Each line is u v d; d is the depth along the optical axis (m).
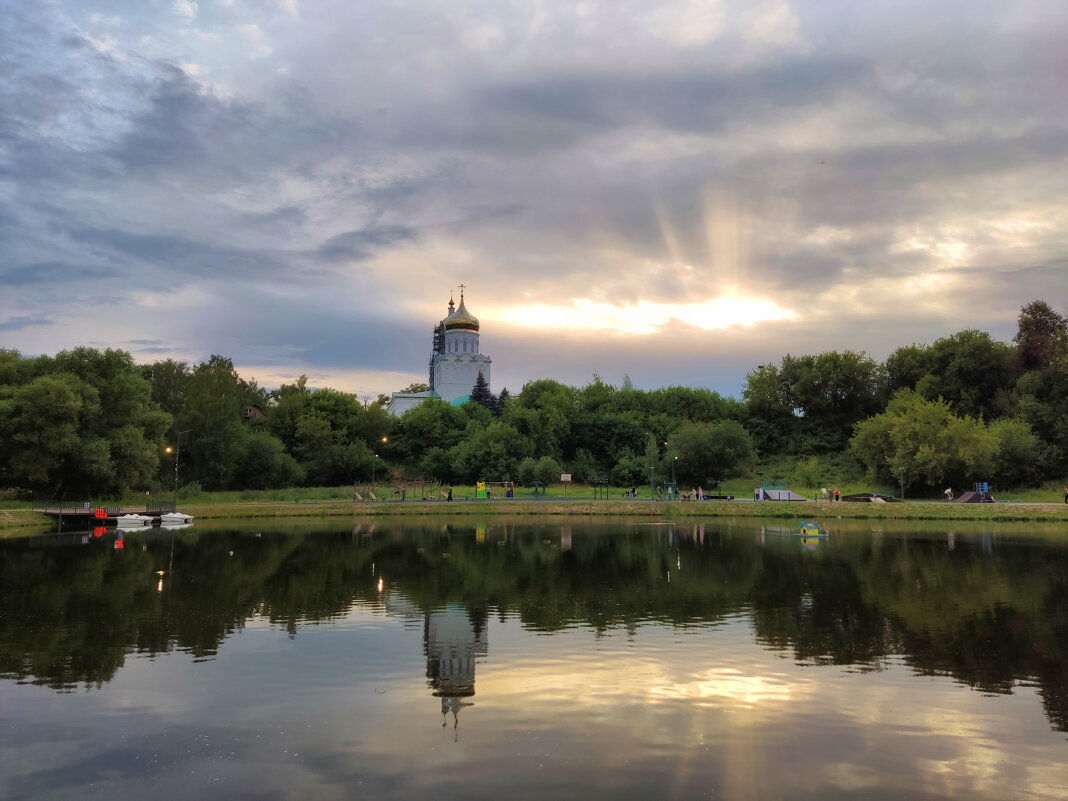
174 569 34.38
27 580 31.06
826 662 17.72
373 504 76.00
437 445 116.50
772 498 75.94
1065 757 12.21
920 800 10.75
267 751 12.49
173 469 90.06
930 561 35.72
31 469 62.75
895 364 116.81
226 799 10.80
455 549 42.38
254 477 96.25
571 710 14.38
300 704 14.78
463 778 11.41
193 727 13.59
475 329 149.50
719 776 11.48
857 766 11.85
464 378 146.75
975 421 89.69
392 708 14.51
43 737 13.17
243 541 47.81
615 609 24.19
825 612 23.59
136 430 71.19
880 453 85.31
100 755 12.39
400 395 146.12
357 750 12.49
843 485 92.19
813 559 36.81
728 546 43.25
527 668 17.20
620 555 39.06
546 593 27.27
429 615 23.33
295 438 111.19
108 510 64.56
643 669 17.09
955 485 78.69
